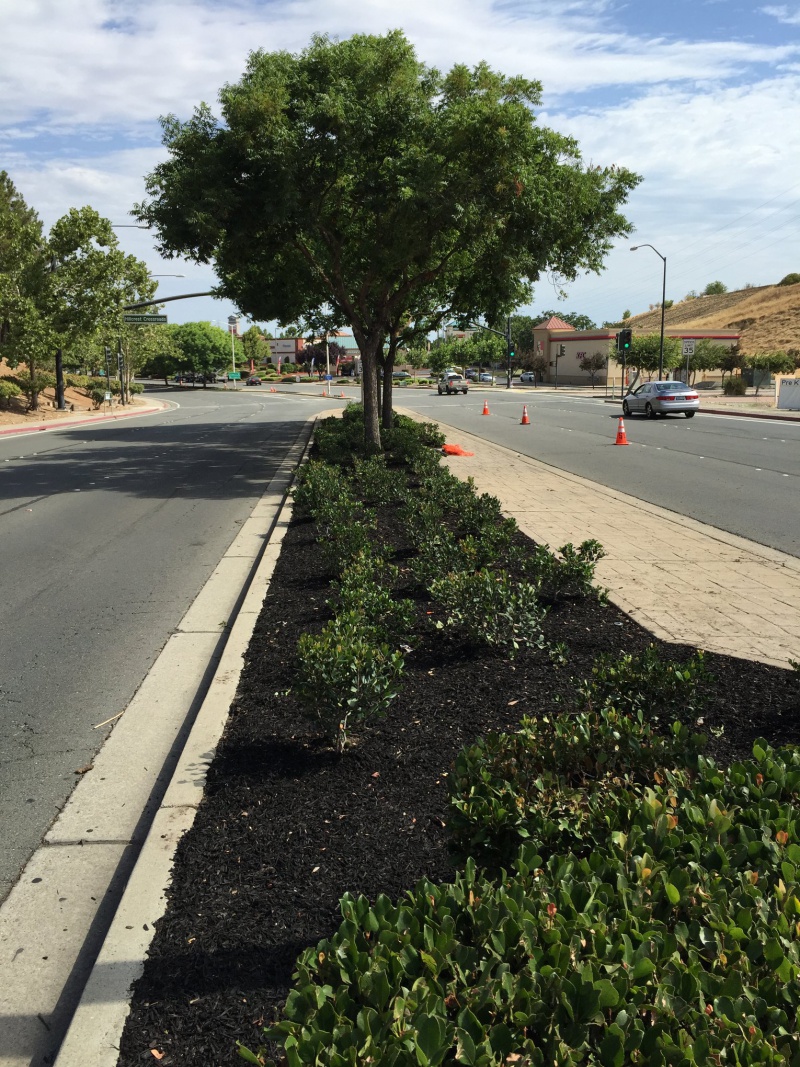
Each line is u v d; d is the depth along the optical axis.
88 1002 2.47
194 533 10.81
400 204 14.37
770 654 5.37
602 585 7.23
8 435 29.70
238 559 9.23
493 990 1.88
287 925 2.78
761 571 7.82
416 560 6.88
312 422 34.66
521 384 80.50
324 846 3.24
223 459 20.42
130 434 29.48
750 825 2.62
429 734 4.19
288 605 6.64
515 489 13.58
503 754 3.13
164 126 15.12
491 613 5.26
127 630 6.71
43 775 4.28
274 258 18.38
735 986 1.89
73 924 3.12
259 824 3.42
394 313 22.05
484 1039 1.76
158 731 4.81
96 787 4.15
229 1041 2.31
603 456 18.77
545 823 2.66
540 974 1.91
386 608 5.45
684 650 5.40
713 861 2.40
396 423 24.47
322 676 3.87
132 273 40.00
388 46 14.96
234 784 3.76
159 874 3.10
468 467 16.73
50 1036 2.57
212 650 6.21
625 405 34.25
